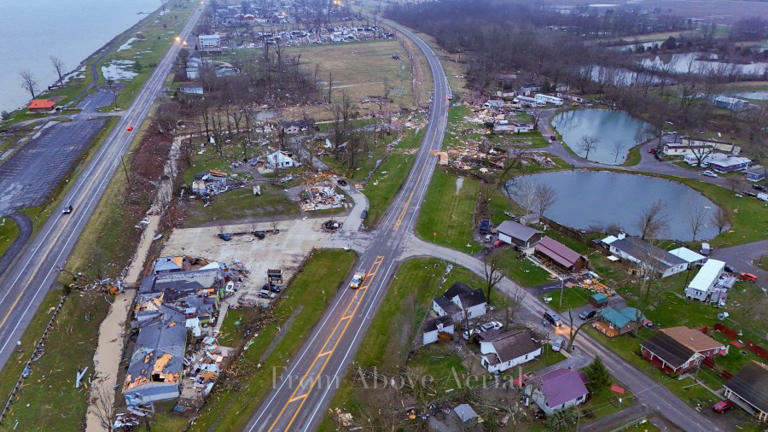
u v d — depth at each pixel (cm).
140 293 8631
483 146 16150
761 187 13188
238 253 10169
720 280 9144
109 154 14900
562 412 6438
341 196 12569
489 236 10806
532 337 7875
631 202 13050
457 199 12588
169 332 7650
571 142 17438
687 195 13425
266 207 12056
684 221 11969
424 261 9931
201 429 6359
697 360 7244
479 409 6538
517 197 13162
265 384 7025
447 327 7869
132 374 6969
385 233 10988
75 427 6444
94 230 10875
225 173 13838
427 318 8331
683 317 8362
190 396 6875
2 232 10781
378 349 7662
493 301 8762
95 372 7319
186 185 12950
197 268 9619
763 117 17700
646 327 8131
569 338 7875
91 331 8162
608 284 9275
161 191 12975
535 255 10212
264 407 6656
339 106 19575
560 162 15450
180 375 7062
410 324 8181
